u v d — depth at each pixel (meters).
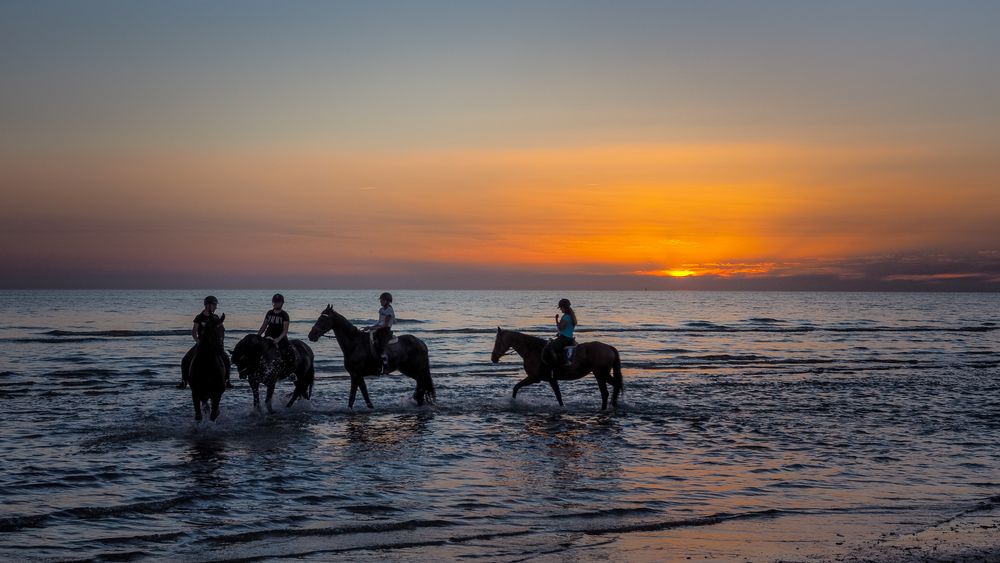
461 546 8.80
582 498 11.01
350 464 13.05
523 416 18.67
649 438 15.77
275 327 18.23
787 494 11.29
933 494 11.30
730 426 17.31
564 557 8.45
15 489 11.09
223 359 16.27
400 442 15.08
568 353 19.84
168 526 9.44
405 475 12.32
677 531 9.46
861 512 10.34
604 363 19.78
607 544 8.91
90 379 26.00
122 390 22.98
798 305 167.38
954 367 32.91
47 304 130.62
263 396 21.80
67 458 13.21
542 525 9.66
